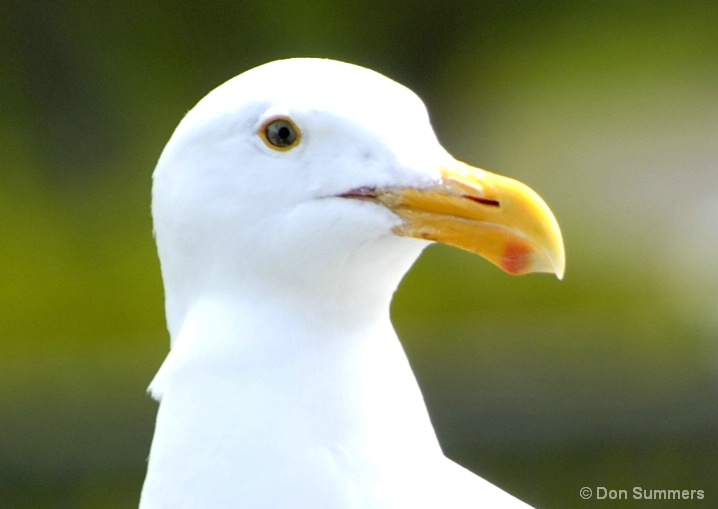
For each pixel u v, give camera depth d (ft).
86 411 43.55
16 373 45.34
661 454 40.83
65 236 48.93
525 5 50.49
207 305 16.01
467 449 41.27
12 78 49.65
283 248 15.40
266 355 15.52
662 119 49.21
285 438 15.26
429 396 42.24
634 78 50.14
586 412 41.42
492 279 45.57
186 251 16.19
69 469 42.32
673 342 43.39
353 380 15.60
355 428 15.47
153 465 15.78
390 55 50.70
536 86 50.49
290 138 15.44
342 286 15.56
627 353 43.14
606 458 41.11
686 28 50.19
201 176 15.85
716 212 45.65
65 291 47.88
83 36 49.73
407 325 45.01
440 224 15.34
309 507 15.15
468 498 15.96
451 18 50.49
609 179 47.80
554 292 45.39
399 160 15.33
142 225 48.83
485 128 50.37
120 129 50.19
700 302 43.98
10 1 49.01
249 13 50.06
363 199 15.37
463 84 50.85
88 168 49.98
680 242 45.55
